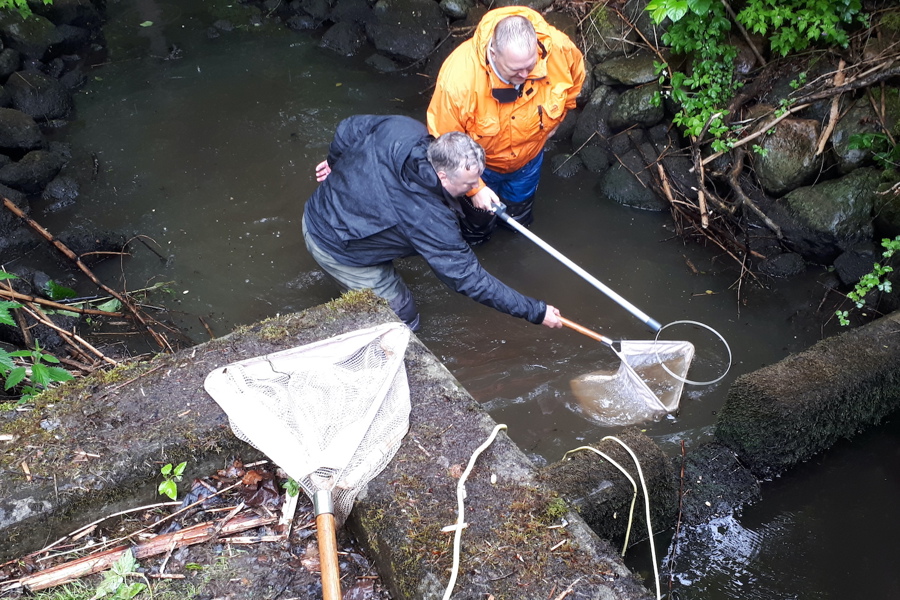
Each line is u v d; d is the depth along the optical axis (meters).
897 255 4.24
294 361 2.55
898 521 3.25
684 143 5.14
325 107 6.05
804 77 4.70
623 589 2.03
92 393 2.53
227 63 6.61
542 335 4.25
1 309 3.26
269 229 4.96
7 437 2.38
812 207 4.51
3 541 2.19
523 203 4.77
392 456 2.34
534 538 2.14
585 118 5.50
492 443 2.39
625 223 5.00
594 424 3.74
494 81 3.88
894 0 4.73
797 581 3.04
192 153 5.59
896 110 4.44
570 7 5.86
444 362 4.11
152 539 2.32
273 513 2.40
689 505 3.23
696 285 4.53
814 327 4.23
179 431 2.40
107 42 6.85
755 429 3.30
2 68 6.00
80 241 4.68
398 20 6.51
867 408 3.47
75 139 5.72
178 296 4.48
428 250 3.63
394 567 2.11
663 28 5.31
